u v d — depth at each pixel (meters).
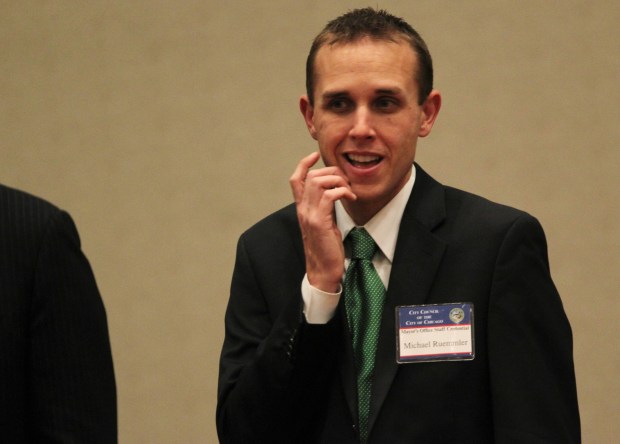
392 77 6.60
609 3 12.54
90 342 5.41
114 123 13.64
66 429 5.21
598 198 12.46
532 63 12.65
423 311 6.65
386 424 6.49
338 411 6.64
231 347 7.15
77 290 5.43
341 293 6.64
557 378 6.64
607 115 12.48
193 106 13.47
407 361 6.57
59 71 13.82
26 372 5.29
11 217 5.38
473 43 12.76
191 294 13.33
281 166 13.21
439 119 12.77
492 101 12.69
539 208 12.55
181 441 13.21
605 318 12.38
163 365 13.31
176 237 13.39
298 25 13.25
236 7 13.41
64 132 13.74
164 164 13.48
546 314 6.70
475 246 6.76
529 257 6.72
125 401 13.35
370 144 6.61
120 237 13.52
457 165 12.70
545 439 6.37
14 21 13.96
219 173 13.35
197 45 13.49
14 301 5.25
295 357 6.53
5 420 5.17
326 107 6.71
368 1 13.04
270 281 7.11
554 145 12.56
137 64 13.63
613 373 12.31
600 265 12.42
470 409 6.52
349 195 6.63
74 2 13.83
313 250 6.64
